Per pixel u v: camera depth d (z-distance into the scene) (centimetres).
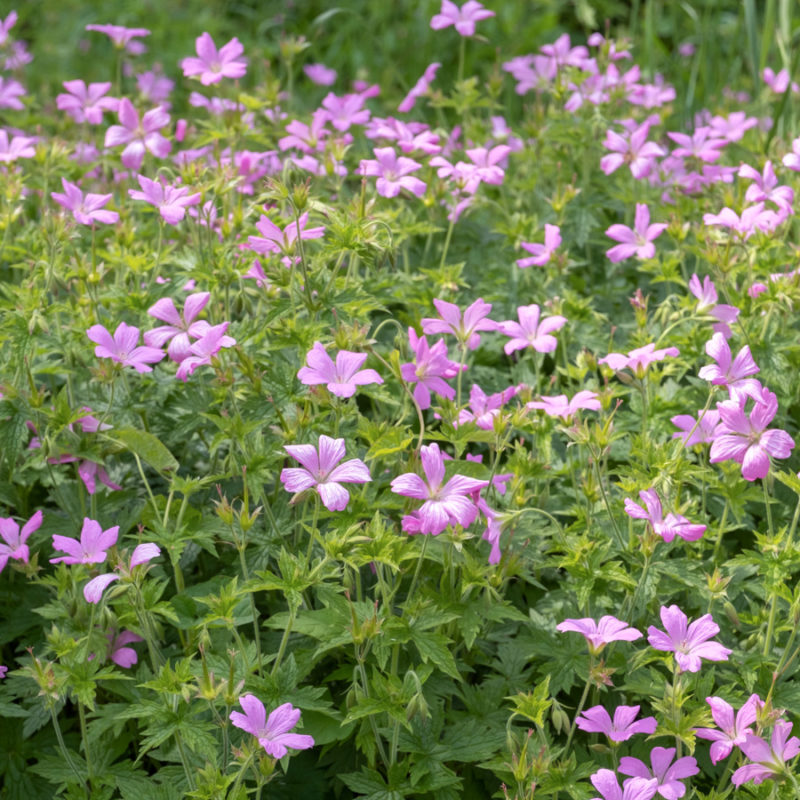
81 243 662
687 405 545
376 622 396
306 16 1370
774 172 665
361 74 986
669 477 445
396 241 591
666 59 1038
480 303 480
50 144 739
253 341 498
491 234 735
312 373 428
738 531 542
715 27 1155
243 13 1384
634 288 707
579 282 707
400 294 611
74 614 439
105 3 1354
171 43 1315
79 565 438
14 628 485
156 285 558
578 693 475
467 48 1312
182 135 728
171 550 447
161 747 439
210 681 373
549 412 477
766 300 550
